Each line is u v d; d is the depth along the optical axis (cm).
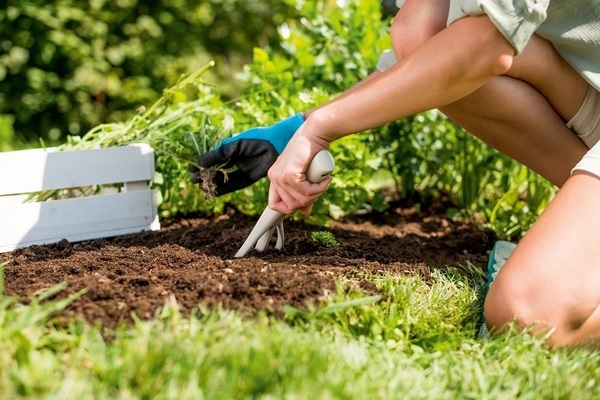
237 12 377
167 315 108
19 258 139
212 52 376
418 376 102
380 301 119
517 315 113
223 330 105
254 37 382
